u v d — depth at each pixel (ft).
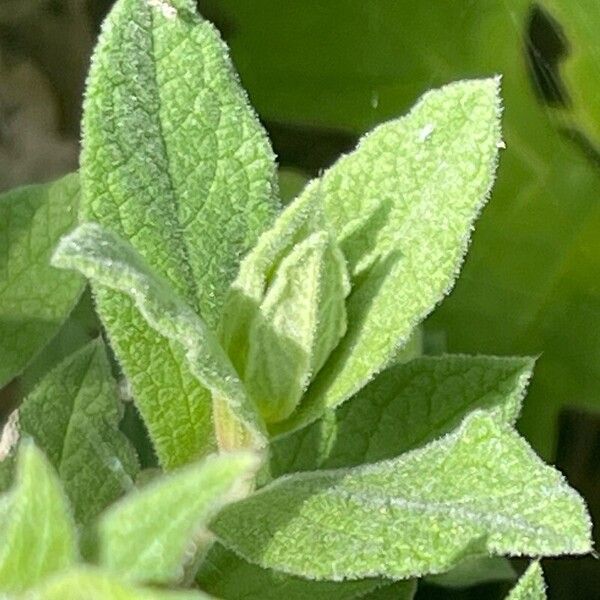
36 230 0.70
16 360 0.68
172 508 0.40
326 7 0.96
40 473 0.41
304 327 0.53
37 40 0.97
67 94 0.97
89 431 0.63
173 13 0.57
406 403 0.64
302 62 0.96
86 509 0.61
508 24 0.96
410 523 0.51
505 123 0.97
